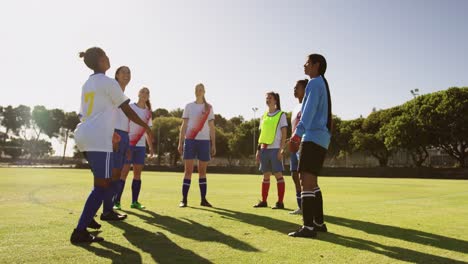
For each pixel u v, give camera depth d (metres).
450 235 3.61
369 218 4.82
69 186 10.57
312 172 3.62
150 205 6.19
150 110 6.14
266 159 6.18
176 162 72.56
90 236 3.11
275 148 6.09
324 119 3.79
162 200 7.12
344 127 56.06
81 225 3.08
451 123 40.09
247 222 4.29
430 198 8.15
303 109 3.76
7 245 2.93
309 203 3.54
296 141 3.69
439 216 5.04
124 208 5.68
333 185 14.75
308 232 3.46
